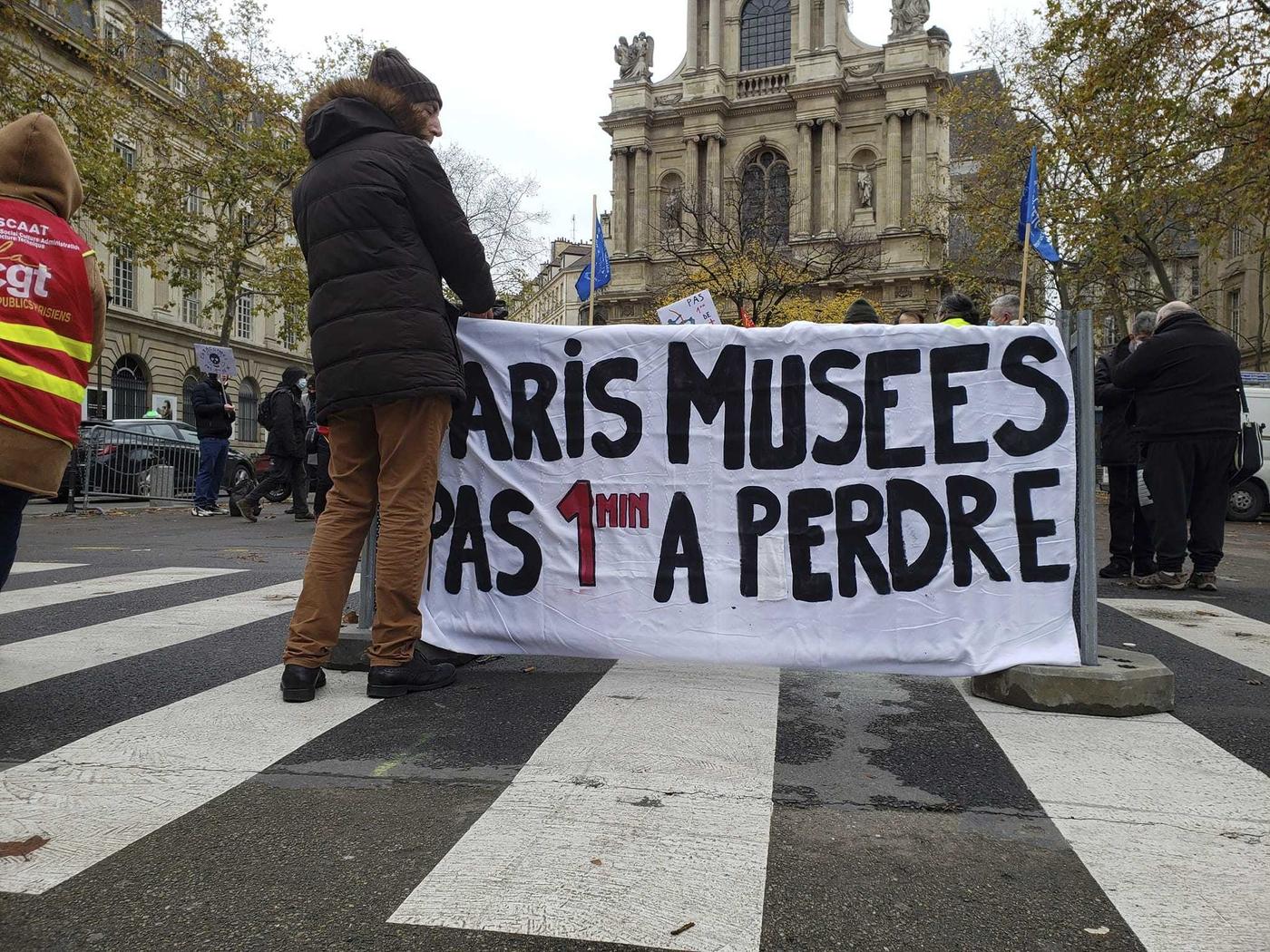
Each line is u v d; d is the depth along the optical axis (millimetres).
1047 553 2992
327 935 1521
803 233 42719
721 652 3154
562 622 3268
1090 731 2631
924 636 3033
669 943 1492
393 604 2904
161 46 22500
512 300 31844
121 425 15750
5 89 15414
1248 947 1499
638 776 2215
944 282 39844
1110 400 6348
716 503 3186
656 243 45781
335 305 2840
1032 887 1703
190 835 1891
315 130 2949
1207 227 15898
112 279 29438
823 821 1981
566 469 3283
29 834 1891
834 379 3133
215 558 7086
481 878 1704
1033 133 21812
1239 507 16547
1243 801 2107
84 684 3055
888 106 42625
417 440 2887
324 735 2518
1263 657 3699
